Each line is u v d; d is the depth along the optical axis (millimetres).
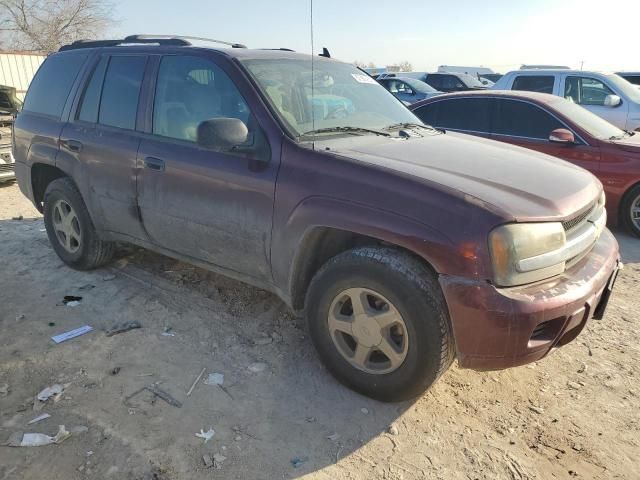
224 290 4258
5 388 2986
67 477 2379
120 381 3076
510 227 2449
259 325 3748
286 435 2701
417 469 2512
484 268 2447
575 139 6449
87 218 4320
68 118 4340
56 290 4227
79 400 2896
